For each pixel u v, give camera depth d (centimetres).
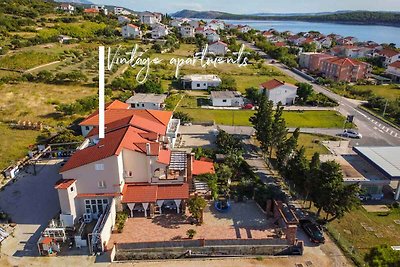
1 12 17688
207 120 7512
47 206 4200
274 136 5381
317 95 9481
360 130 7269
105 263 3300
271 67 14300
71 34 16550
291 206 4294
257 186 4488
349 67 12225
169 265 3319
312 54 14425
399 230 3969
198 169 4762
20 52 12369
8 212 4069
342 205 3697
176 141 6197
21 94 8962
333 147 6272
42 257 3359
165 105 8206
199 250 3450
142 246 3422
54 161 5388
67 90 9475
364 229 3959
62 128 6738
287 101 9056
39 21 18138
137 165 4081
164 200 3966
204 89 10312
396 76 12588
